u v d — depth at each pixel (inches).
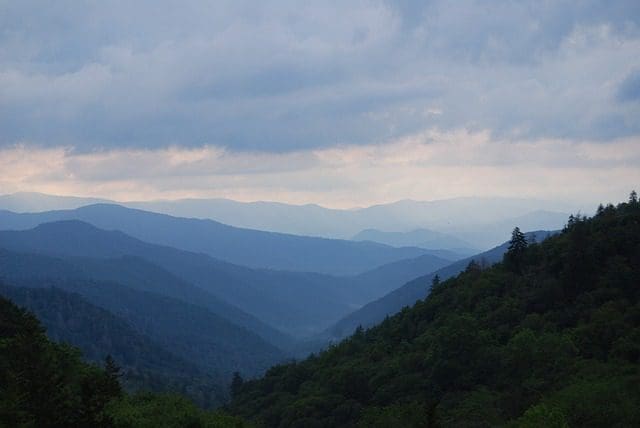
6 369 1190.3
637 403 1781.5
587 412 1742.1
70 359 1676.9
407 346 3090.6
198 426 1897.1
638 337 2225.6
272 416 2977.4
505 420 2000.5
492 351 2486.5
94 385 1114.1
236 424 2015.3
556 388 2044.8
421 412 2074.3
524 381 2204.7
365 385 2844.5
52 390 1072.2
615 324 2338.8
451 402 2297.0
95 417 1087.6
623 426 1680.6
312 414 2738.7
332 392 2915.8
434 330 3080.7
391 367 2854.3
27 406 1052.5
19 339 1191.6
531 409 1644.9
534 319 2691.9
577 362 2185.0
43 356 1171.3
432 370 2588.6
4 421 1052.5
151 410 1918.1
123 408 1817.2
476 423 1953.7
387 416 2165.4
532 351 2320.4
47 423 1042.1
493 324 2822.3
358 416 2600.9
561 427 1593.3
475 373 2463.1
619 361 2134.6
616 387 1867.6
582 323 2502.5
